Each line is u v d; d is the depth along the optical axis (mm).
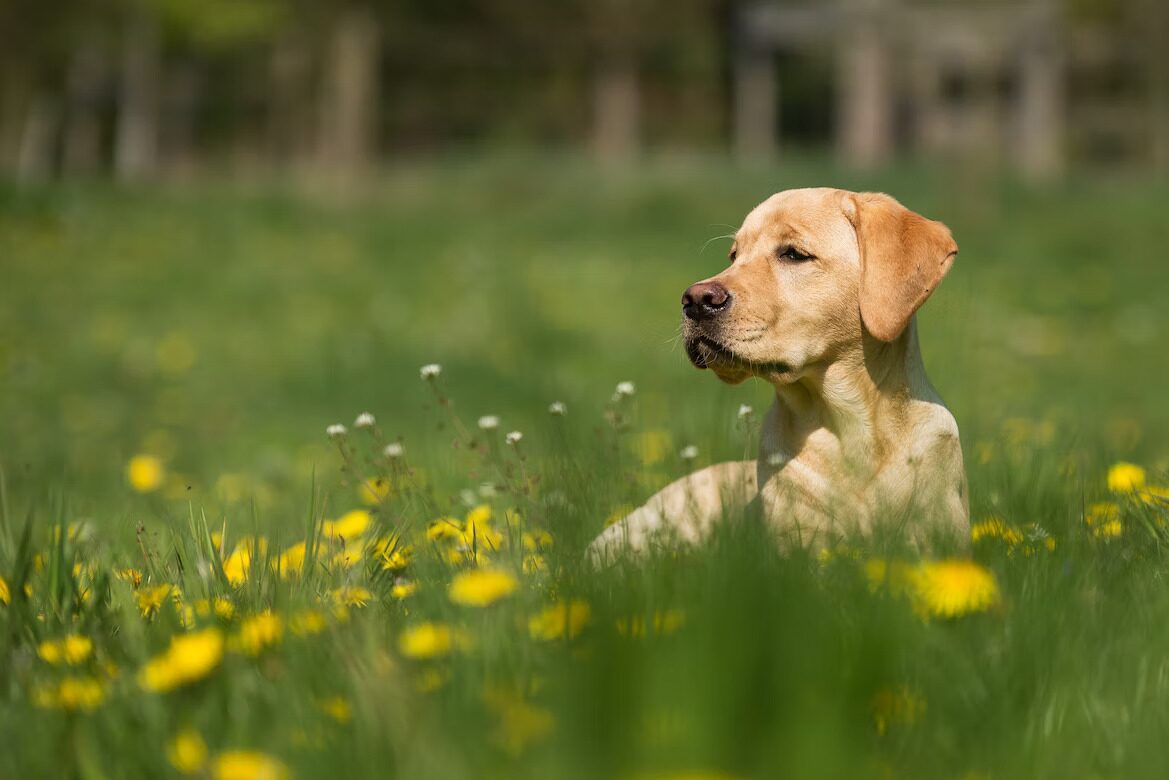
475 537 4637
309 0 31625
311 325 16344
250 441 10906
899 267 4996
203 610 3918
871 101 29750
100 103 41938
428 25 33094
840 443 5160
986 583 3447
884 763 2857
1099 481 5434
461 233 22812
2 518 5457
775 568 3629
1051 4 29594
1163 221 22516
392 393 12359
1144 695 3199
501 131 32312
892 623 3219
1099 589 3812
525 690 3141
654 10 31578
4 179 23750
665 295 18094
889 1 29422
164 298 17844
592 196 25188
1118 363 14172
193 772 2854
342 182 25703
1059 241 21297
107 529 6047
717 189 25266
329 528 4984
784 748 2713
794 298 5113
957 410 7961
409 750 2775
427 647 3277
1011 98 32312
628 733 2738
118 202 23922
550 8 31109
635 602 3385
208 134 35688
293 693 3184
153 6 33438
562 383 12172
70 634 3852
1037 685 3166
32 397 12688
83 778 2980
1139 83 33000
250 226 22781
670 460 6191
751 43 31438
